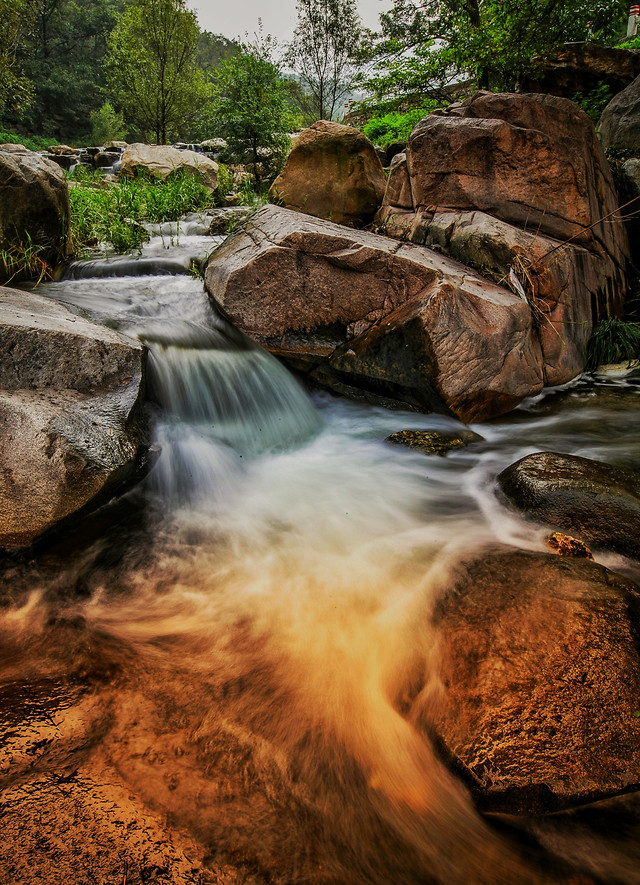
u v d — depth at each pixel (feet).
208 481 12.10
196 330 15.46
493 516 10.90
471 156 18.10
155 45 78.54
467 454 13.87
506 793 5.41
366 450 14.33
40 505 8.81
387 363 14.89
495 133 17.53
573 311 17.65
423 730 6.18
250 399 14.90
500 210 18.25
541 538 9.75
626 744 5.73
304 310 15.69
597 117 31.42
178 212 33.60
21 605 8.21
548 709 6.00
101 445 9.80
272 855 4.77
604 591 7.54
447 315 13.91
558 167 17.67
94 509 9.89
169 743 5.91
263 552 9.93
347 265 15.08
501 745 5.72
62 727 5.96
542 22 30.19
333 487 12.48
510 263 16.39
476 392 14.92
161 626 7.97
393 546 10.00
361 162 23.66
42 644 7.47
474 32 31.50
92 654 7.30
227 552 9.91
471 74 36.91
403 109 50.78
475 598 8.02
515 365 15.40
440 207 19.12
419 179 19.35
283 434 14.94
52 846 4.55
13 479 8.68
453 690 6.49
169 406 13.26
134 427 11.04
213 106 49.32
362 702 6.67
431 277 14.85
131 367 11.59
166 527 10.53
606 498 10.01
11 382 9.98
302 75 76.54
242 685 6.88
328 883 4.60
